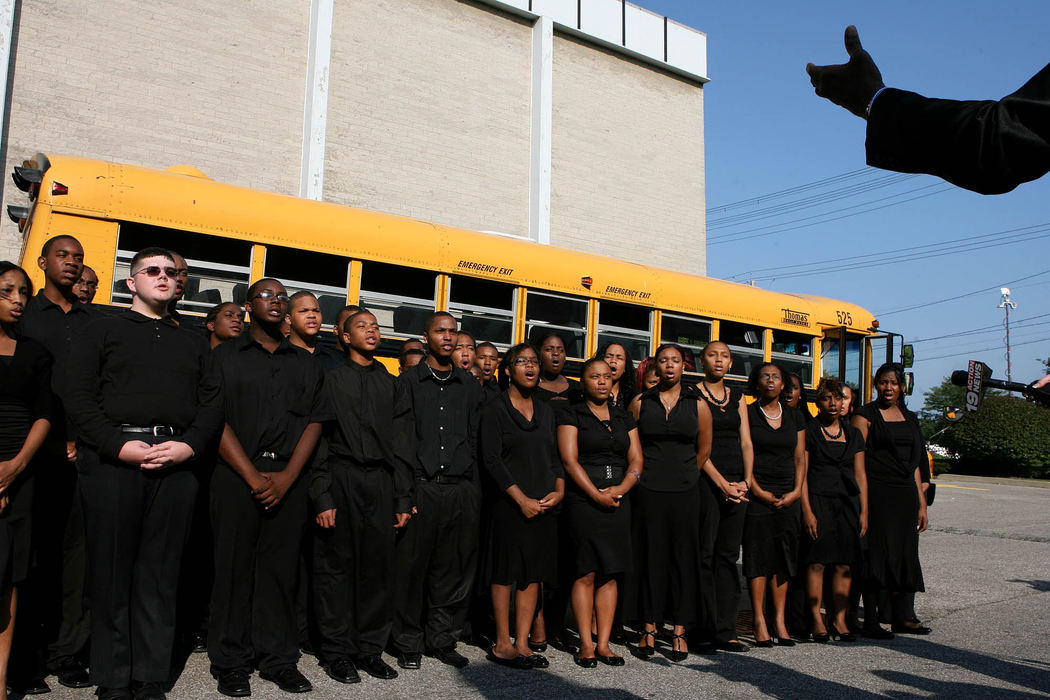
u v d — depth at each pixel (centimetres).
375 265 778
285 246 721
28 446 410
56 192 623
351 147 1387
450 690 471
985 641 638
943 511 1644
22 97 1078
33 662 444
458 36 1548
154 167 1186
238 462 459
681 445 573
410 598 525
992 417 2942
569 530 546
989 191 152
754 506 620
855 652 596
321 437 498
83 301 578
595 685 492
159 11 1202
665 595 568
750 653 586
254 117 1289
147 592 427
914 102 155
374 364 535
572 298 927
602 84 1772
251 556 470
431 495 533
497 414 544
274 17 1320
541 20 1648
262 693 453
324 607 499
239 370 474
